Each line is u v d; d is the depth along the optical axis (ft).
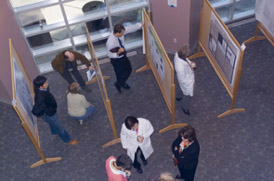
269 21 21.75
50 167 19.13
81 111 19.71
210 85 22.20
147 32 20.21
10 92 21.85
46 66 24.43
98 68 16.97
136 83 22.91
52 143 20.24
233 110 20.36
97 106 21.88
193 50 24.77
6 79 21.18
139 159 19.03
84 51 24.66
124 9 22.63
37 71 23.70
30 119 18.88
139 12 23.50
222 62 19.81
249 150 18.76
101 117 21.26
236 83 18.44
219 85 22.12
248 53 23.89
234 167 18.15
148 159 18.90
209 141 19.35
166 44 24.39
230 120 20.20
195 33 24.17
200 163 18.47
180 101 20.11
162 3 21.85
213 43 20.48
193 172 15.92
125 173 14.34
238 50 17.03
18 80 18.37
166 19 22.68
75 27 23.04
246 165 18.17
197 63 23.65
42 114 17.60
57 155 19.67
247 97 21.21
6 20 19.94
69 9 22.25
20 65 20.34
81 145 19.98
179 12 21.74
